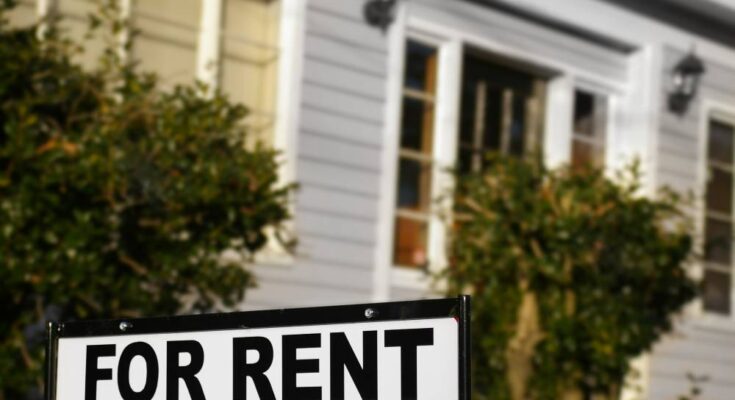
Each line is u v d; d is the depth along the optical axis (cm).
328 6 877
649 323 875
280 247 832
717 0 1143
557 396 837
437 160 964
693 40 1180
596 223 833
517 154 1053
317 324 240
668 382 1116
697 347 1148
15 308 626
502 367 838
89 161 614
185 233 671
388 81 911
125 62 756
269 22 853
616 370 859
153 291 658
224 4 827
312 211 855
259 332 246
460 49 981
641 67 1129
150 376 258
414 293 930
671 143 1143
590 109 1114
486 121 1028
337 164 873
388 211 898
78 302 634
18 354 626
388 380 230
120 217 634
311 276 848
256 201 675
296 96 851
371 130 898
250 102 838
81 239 605
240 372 248
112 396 262
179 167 652
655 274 859
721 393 1169
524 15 1038
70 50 717
